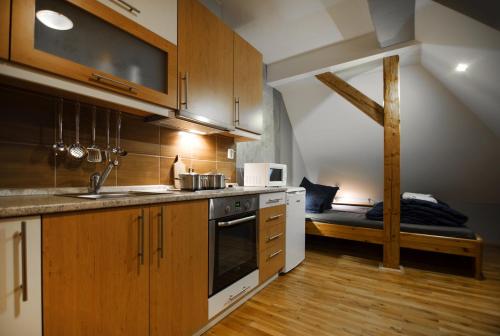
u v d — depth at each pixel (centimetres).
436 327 158
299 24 249
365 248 340
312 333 151
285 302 190
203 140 229
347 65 289
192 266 140
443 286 220
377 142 391
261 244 203
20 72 96
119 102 131
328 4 219
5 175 114
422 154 376
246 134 237
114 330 102
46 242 83
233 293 171
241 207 179
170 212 127
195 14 174
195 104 172
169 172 194
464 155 354
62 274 86
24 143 120
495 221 377
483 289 214
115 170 158
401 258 298
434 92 310
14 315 76
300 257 274
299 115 409
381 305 186
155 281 119
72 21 114
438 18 193
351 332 153
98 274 97
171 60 155
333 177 478
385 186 267
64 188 134
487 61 209
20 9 94
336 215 337
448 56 237
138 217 112
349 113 374
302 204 279
